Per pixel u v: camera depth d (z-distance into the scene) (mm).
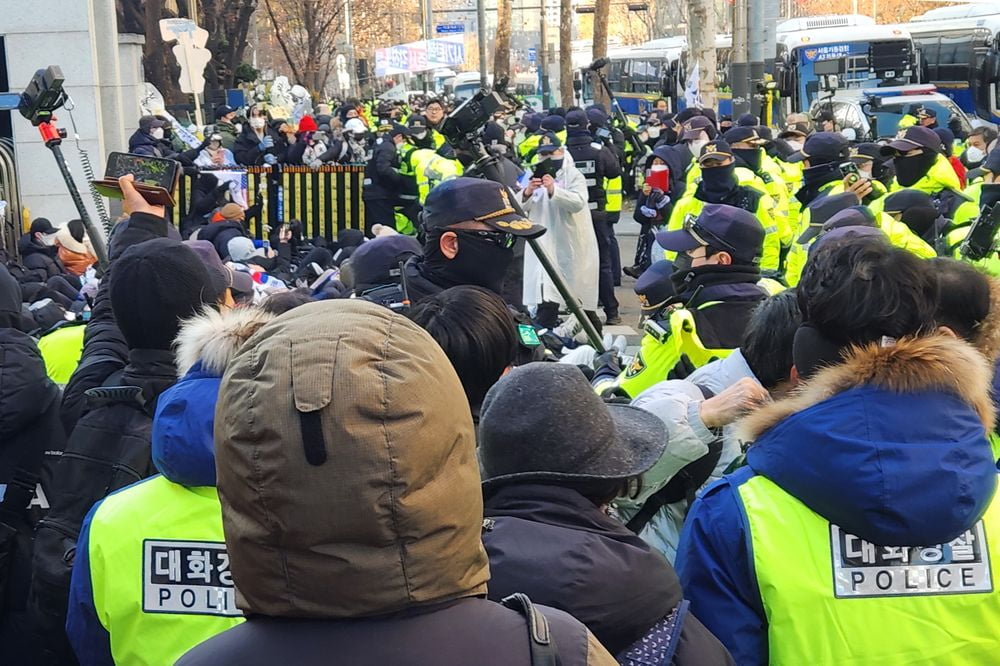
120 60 22062
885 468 2207
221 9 35906
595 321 9383
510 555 2088
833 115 22875
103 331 3467
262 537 1471
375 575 1461
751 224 4172
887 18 77875
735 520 2344
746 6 20344
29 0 15797
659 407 2746
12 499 3244
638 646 2076
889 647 2268
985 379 2342
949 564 2291
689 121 13945
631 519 2965
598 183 11891
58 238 9148
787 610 2281
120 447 2879
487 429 2271
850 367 2316
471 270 4285
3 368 3215
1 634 3215
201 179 13633
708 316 4113
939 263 2979
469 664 1486
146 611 2508
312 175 13766
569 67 39688
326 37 56250
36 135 15766
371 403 1461
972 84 31031
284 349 1506
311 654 1474
